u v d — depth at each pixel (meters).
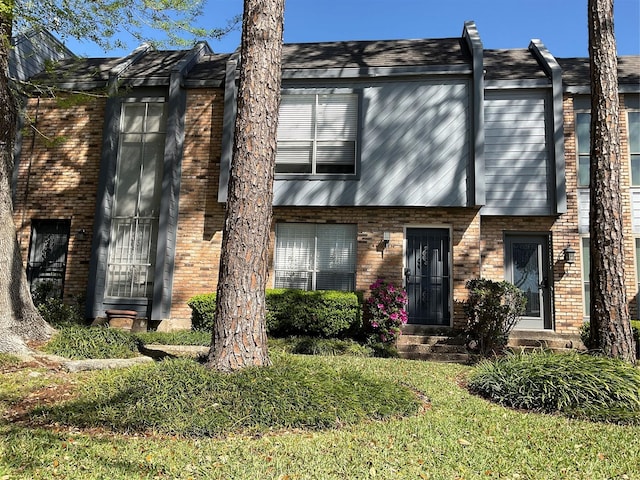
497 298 10.04
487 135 11.84
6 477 3.51
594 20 8.25
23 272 8.02
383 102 11.69
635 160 11.84
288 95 12.05
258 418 4.91
